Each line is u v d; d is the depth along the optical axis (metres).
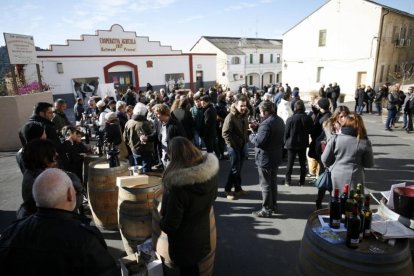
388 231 2.22
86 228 1.67
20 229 1.59
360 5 21.23
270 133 4.04
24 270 1.51
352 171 3.29
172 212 2.20
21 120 9.31
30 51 10.47
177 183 2.17
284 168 6.71
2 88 9.74
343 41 22.67
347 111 3.88
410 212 2.43
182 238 2.33
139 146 5.15
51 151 2.62
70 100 20.39
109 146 4.98
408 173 6.13
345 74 23.02
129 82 23.08
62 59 19.70
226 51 35.53
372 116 14.14
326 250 2.11
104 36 21.20
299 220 4.39
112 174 3.83
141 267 2.69
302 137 5.27
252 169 6.73
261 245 3.79
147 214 3.19
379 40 20.81
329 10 23.11
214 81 27.86
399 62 24.00
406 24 23.83
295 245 3.76
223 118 7.46
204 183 2.23
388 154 7.56
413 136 9.64
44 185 1.65
